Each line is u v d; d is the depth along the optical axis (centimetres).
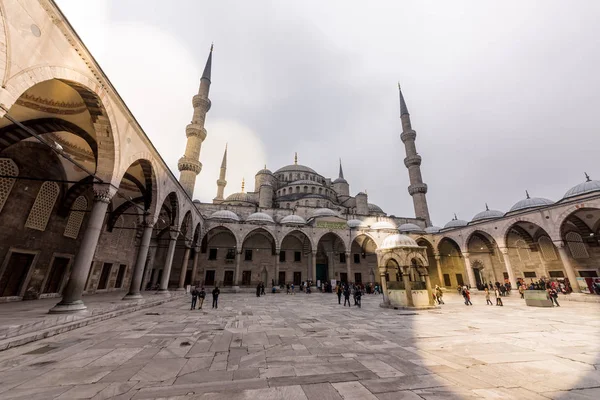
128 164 1184
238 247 3206
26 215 1386
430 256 4128
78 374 498
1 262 1273
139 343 734
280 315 1338
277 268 3266
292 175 5881
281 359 606
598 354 652
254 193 5250
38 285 1456
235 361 590
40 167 1424
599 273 2506
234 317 1247
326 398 403
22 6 637
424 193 4847
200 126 3744
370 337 839
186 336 831
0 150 1147
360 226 3897
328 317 1280
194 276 2995
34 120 1119
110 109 1022
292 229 3419
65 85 1007
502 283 3369
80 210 1656
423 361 593
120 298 1564
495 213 3534
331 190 5431
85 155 1512
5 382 455
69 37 782
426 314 1397
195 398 403
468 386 450
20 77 637
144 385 451
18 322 742
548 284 2283
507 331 942
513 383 465
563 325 1066
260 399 400
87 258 995
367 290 3216
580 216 2558
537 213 2547
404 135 5228
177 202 2006
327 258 3909
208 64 4309
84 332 848
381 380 478
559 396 411
